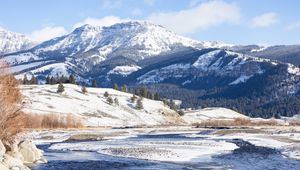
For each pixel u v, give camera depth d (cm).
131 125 18912
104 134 11325
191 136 10519
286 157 5616
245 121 18050
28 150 5106
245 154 6000
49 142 8919
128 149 6731
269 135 9850
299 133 10512
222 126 16150
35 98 18850
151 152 6269
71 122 14912
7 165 3953
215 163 5088
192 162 5200
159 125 18950
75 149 7100
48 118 14350
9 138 4900
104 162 5228
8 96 4812
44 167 4684
